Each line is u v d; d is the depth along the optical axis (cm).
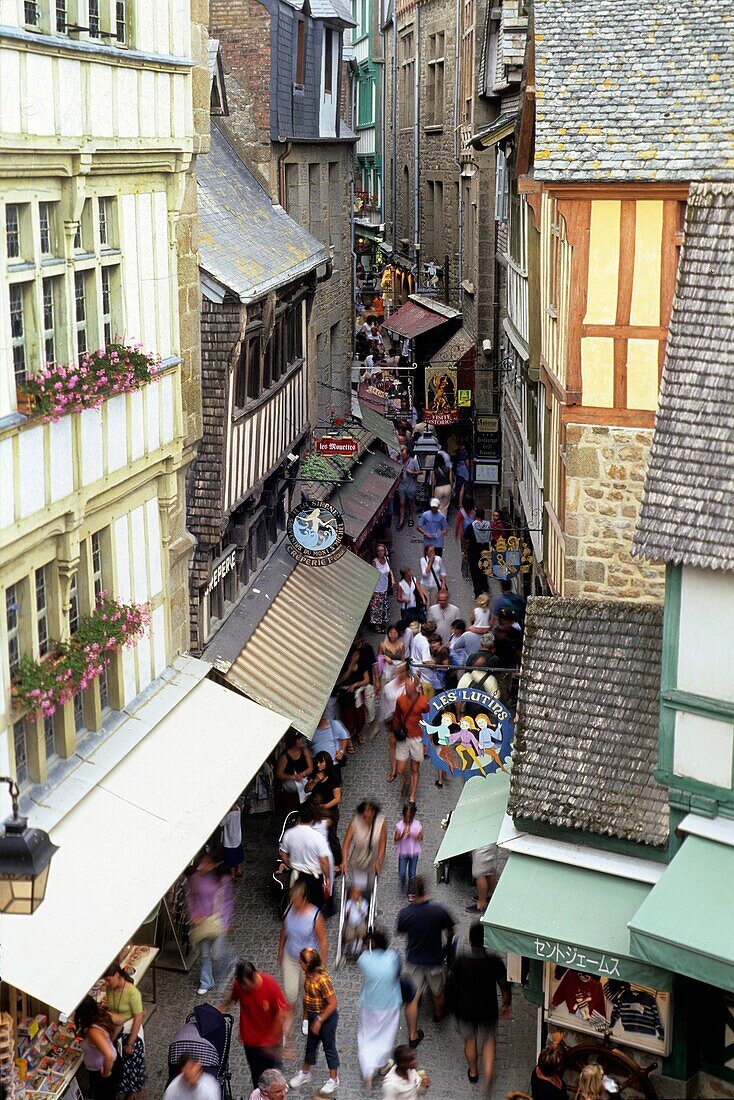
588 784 1117
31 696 1014
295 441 2023
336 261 2770
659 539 1011
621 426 1414
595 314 1397
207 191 1811
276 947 1348
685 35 1404
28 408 987
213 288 1471
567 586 1466
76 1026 1043
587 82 1390
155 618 1363
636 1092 1048
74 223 1080
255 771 1334
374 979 1117
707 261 1084
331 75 2652
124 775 1193
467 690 1395
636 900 1056
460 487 3120
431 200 4147
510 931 1041
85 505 1129
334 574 2031
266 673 1580
